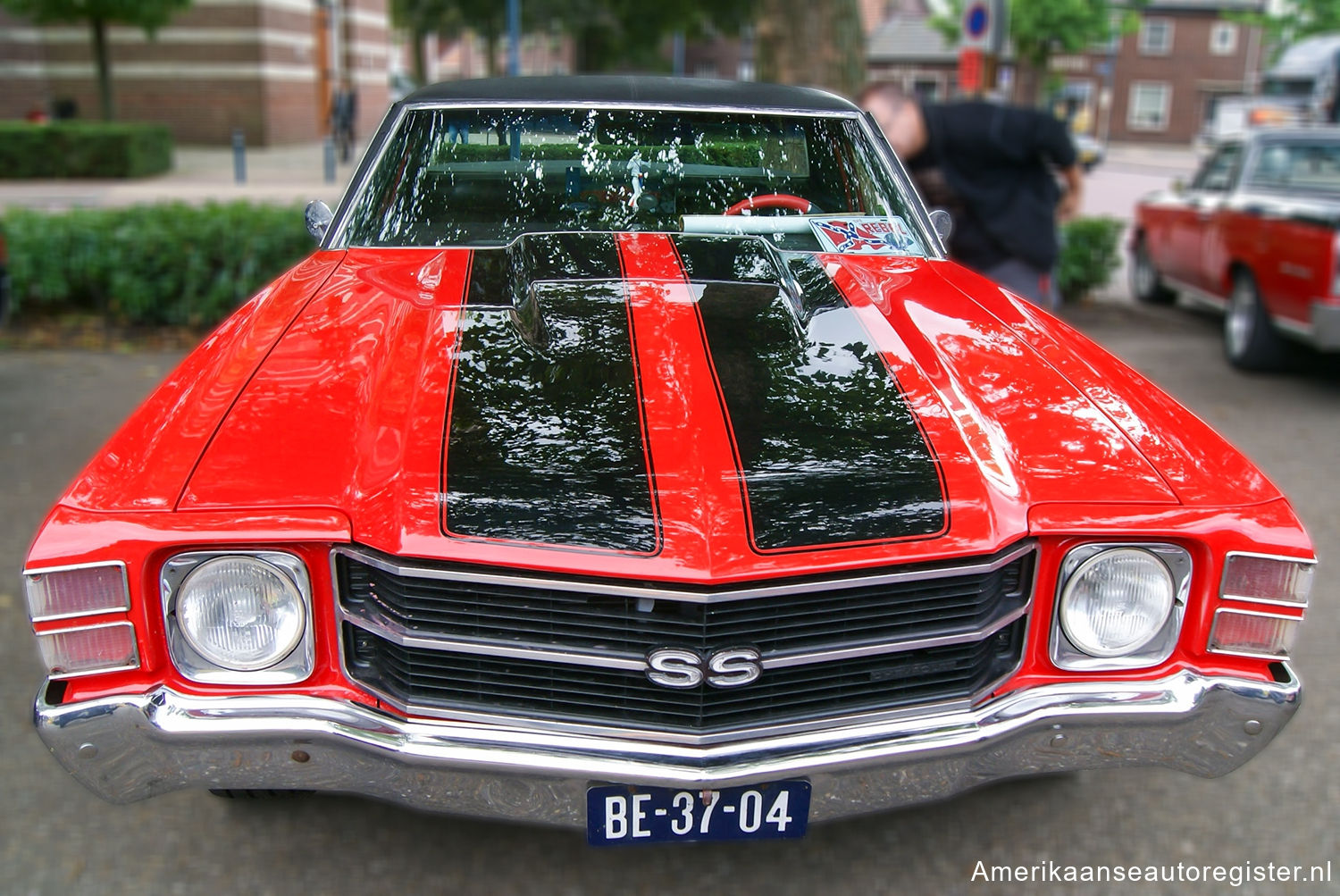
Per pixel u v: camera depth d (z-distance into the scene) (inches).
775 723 75.5
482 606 73.3
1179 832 99.9
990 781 79.5
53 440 198.2
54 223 284.5
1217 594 78.2
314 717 74.1
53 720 72.8
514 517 73.3
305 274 110.7
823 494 76.2
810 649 73.9
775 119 132.3
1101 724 78.0
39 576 72.0
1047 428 85.6
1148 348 297.1
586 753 74.0
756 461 78.5
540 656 72.9
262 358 90.4
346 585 75.2
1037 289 186.7
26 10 732.7
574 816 75.7
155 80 1013.2
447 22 991.6
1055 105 1515.7
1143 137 1920.5
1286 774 108.7
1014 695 78.4
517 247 114.0
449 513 73.5
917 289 110.3
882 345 94.3
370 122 1317.7
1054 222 184.7
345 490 75.6
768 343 93.0
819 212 125.1
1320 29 1262.3
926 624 76.2
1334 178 263.6
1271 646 79.5
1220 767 81.3
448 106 129.6
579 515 73.5
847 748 75.1
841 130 133.5
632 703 74.9
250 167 819.4
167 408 86.3
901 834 99.1
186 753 74.1
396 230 119.3
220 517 73.2
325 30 1213.1
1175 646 79.6
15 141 678.5
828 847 97.3
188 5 760.3
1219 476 82.5
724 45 2011.6
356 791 76.4
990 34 261.1
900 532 74.2
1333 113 862.5
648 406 83.4
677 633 72.4
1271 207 252.1
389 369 87.7
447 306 98.4
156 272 285.7
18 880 90.7
